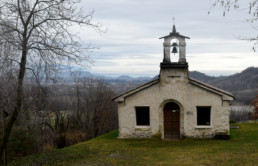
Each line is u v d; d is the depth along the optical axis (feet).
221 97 57.93
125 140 59.88
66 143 109.60
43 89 39.68
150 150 51.29
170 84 59.16
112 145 56.18
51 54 36.86
